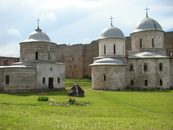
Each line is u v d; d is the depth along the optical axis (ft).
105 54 134.92
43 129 36.09
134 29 145.48
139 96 86.22
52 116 45.80
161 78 125.70
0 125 37.96
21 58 119.85
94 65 124.06
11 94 92.99
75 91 83.76
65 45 266.98
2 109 52.44
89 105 61.67
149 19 143.23
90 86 158.40
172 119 45.11
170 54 177.99
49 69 114.21
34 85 106.93
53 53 123.24
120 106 60.80
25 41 117.80
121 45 134.62
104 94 94.22
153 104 65.41
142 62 127.95
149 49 136.87
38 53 116.47
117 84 119.55
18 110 51.49
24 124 38.70
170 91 109.09
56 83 117.70
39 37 119.75
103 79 120.98
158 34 138.41
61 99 74.02
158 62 126.41
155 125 39.29
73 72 254.06
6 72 104.12
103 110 54.13
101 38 135.33
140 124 39.70
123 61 128.67
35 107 56.39
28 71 105.19
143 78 127.24
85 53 247.29
